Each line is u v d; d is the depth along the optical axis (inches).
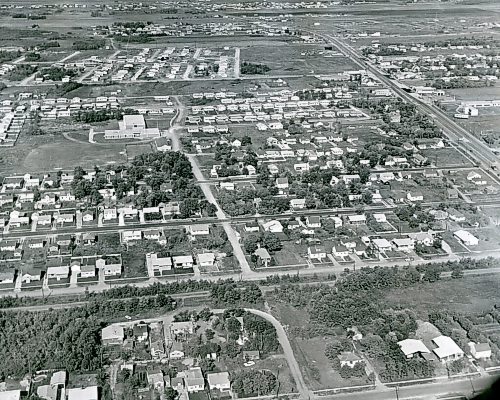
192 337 6589.6
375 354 6309.1
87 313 6983.3
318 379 5999.0
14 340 6471.5
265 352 6373.0
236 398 5762.8
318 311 7003.0
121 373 6018.7
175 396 5757.9
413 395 5802.2
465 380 5984.3
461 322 6771.7
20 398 5723.4
